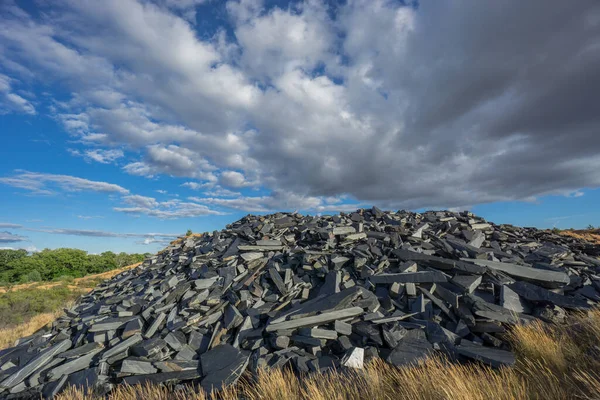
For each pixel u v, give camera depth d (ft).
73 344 28.55
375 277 29.19
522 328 20.75
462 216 54.80
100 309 34.71
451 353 19.40
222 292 31.83
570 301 23.71
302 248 38.86
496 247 40.04
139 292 39.45
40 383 23.76
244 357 21.88
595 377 14.21
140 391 20.06
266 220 52.90
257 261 37.45
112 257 190.90
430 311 24.57
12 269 165.78
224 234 52.19
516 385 14.62
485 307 23.58
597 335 18.03
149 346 24.02
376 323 23.39
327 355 21.72
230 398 18.01
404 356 19.67
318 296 28.14
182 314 28.96
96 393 21.11
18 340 34.27
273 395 16.58
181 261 45.29
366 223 48.91
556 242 48.47
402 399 14.90
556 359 16.48
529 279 27.96
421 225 44.93
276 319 24.72
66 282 119.65
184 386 20.81
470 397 13.20
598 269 33.86
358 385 16.88
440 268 29.94
